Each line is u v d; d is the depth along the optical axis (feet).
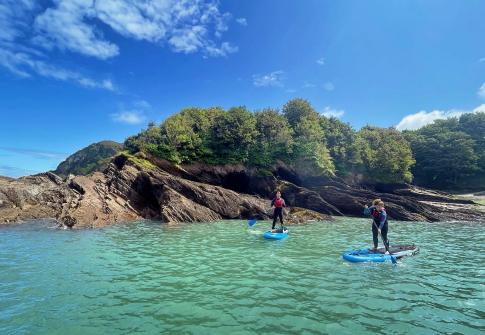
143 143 129.59
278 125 151.43
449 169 224.12
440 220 112.27
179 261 42.39
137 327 22.58
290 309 26.17
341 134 172.24
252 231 71.56
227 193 105.19
